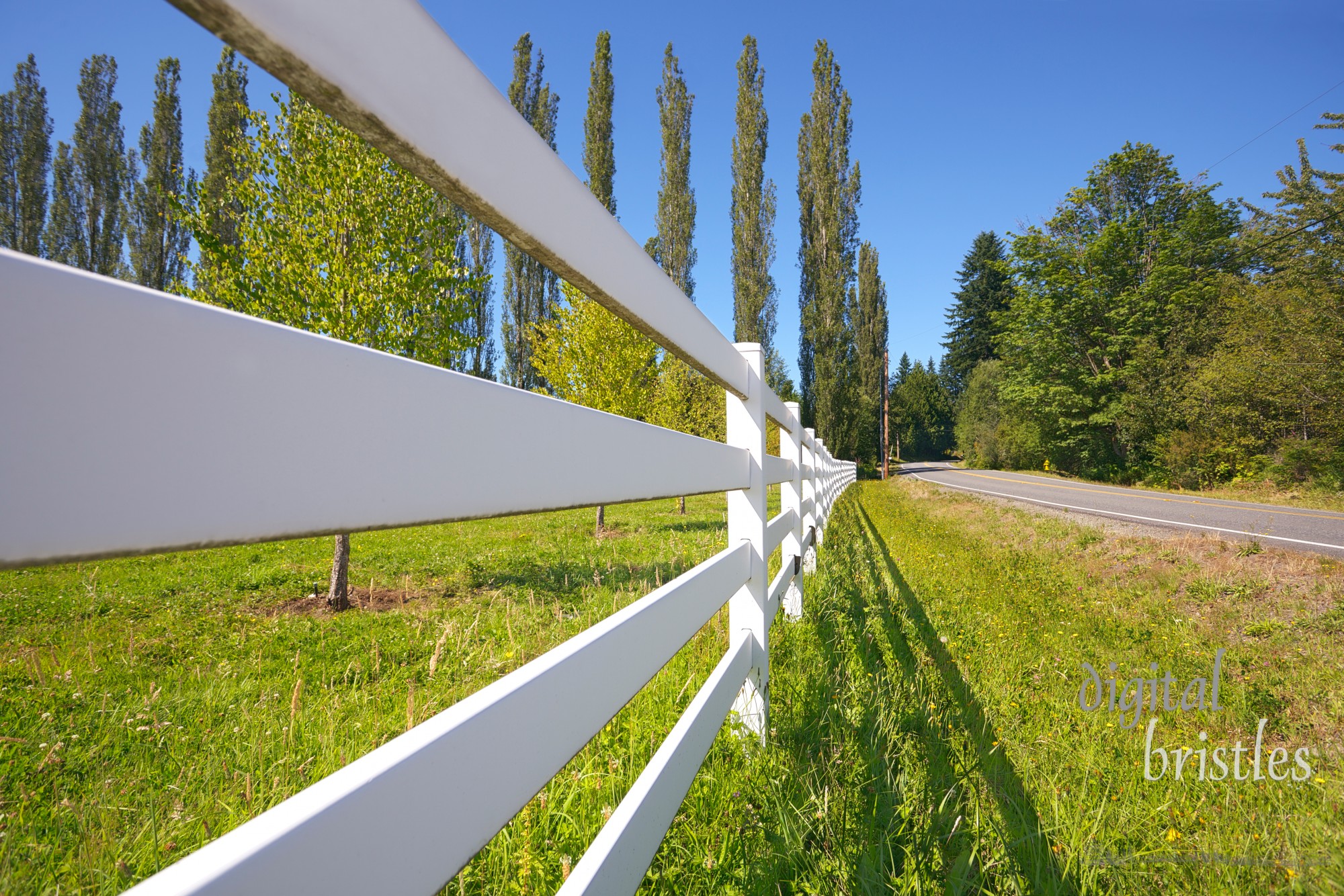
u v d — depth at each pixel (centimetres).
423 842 53
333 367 44
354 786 46
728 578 178
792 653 308
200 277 602
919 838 171
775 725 232
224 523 35
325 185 617
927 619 435
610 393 1239
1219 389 2222
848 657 321
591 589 564
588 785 178
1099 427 3112
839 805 181
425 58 56
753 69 2967
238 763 210
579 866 92
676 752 131
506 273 2644
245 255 614
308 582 667
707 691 159
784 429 334
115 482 30
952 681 308
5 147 2908
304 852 41
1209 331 2547
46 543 27
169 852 159
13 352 27
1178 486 2331
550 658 79
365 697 289
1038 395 3316
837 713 244
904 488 2534
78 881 146
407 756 52
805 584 468
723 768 193
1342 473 1773
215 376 36
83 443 29
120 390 31
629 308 108
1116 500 1667
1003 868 164
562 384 1320
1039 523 1089
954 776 209
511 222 70
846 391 3334
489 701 64
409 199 651
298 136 613
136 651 391
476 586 644
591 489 86
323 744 220
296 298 599
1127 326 2928
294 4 41
